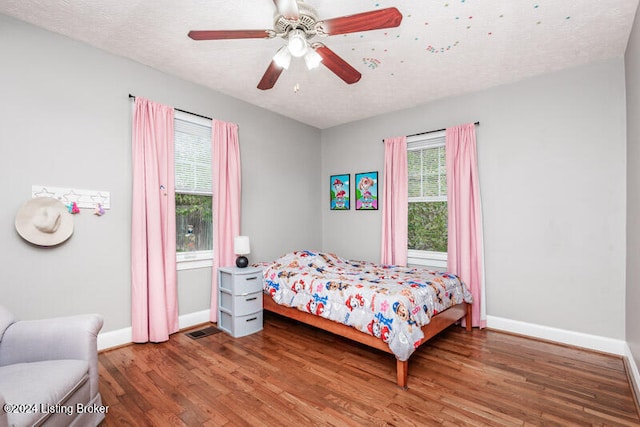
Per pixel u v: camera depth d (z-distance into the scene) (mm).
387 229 3895
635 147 2156
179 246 3170
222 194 3361
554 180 2873
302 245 4484
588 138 2717
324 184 4785
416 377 2184
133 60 2779
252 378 2162
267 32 1788
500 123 3170
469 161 3250
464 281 3205
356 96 3512
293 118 4332
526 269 3006
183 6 2035
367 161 4273
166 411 1784
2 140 2146
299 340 2875
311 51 1872
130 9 2076
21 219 2182
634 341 2203
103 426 1648
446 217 3570
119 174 2691
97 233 2562
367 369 2305
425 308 2377
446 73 2934
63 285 2385
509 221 3104
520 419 1729
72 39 2449
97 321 1718
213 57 2719
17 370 1440
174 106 3059
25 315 2219
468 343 2791
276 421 1706
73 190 2438
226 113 3518
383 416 1750
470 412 1789
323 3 1964
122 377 2162
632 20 2123
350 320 2424
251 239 3805
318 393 1980
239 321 2963
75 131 2459
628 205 2438
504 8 2014
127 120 2746
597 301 2664
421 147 3721
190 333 3006
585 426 1673
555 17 2102
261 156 3922
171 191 2957
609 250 2617
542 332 2900
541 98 2951
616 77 2607
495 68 2830
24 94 2234
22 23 2230
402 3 1963
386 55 2607
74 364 1525
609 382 2119
